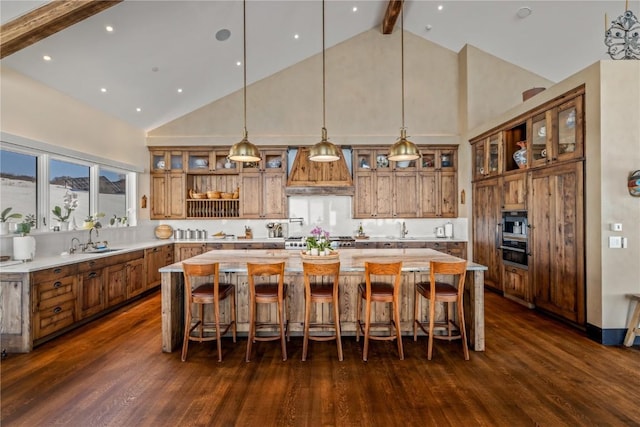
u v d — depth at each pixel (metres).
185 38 4.37
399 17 6.09
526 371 2.78
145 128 6.34
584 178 3.62
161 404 2.31
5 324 3.18
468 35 6.00
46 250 4.10
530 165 4.52
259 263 3.01
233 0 4.10
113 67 4.32
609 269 3.37
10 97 3.67
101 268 4.21
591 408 2.26
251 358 3.06
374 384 2.58
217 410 2.24
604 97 3.39
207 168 6.55
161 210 6.48
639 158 3.38
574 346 3.30
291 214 6.70
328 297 3.03
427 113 6.65
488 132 5.57
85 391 2.48
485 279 5.73
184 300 3.57
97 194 5.14
